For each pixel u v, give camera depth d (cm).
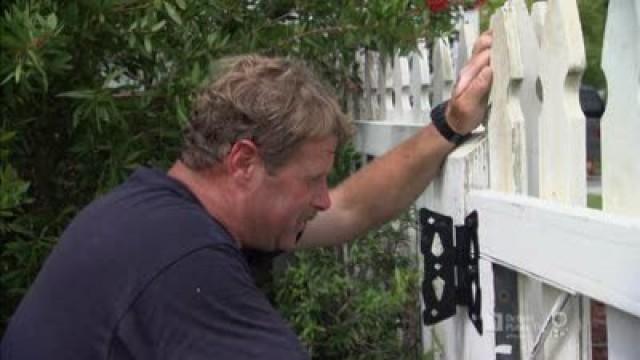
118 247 157
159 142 283
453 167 245
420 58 327
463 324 249
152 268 153
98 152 274
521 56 218
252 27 318
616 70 170
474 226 232
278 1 332
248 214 168
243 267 158
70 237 166
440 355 271
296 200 169
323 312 325
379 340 314
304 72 171
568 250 180
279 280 327
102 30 255
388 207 253
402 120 354
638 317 161
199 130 168
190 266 152
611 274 164
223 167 167
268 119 162
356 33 333
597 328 220
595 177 217
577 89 194
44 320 161
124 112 265
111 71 267
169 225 157
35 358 161
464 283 243
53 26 228
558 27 195
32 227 269
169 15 254
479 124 241
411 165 249
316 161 168
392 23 326
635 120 165
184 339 149
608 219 166
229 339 150
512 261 208
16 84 244
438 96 308
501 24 224
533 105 221
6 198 236
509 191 221
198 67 263
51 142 281
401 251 322
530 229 197
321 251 336
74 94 246
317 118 165
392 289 311
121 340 153
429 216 256
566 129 193
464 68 246
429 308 255
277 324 156
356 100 412
